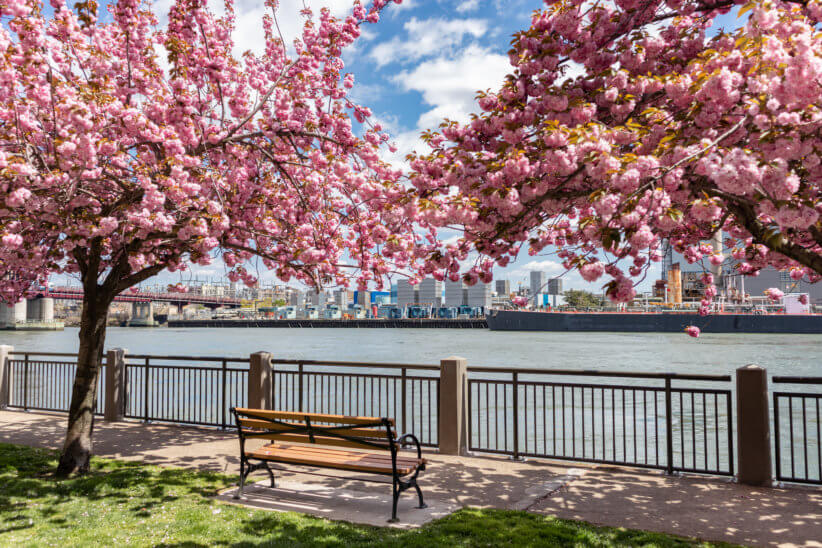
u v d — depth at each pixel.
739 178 3.15
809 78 3.02
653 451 12.62
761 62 3.52
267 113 7.73
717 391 6.16
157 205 5.86
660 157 3.82
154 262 7.08
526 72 4.79
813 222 3.27
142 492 5.72
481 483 6.05
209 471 6.61
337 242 7.69
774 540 4.32
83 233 5.90
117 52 7.43
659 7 5.00
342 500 5.46
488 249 5.21
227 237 7.27
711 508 5.14
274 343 94.88
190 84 7.38
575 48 4.93
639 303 107.94
